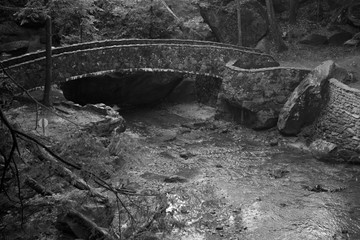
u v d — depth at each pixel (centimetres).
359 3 2606
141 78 2252
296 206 1323
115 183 823
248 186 1473
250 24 2575
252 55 2244
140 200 553
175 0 2961
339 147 1691
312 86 1856
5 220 477
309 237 1143
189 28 2662
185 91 2509
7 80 541
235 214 1273
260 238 1142
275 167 1633
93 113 1689
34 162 489
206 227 1191
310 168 1617
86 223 570
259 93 1978
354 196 1386
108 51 1958
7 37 2188
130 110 2359
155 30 2567
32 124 1032
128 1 2567
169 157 1725
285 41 2648
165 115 2300
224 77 2109
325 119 1806
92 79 2181
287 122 1883
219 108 2161
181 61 2127
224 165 1661
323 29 2667
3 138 437
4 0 2108
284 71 1966
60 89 1986
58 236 614
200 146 1862
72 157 477
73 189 549
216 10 2561
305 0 2828
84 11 1892
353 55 2383
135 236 510
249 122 2039
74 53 1864
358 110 1673
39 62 1769
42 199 507
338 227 1193
